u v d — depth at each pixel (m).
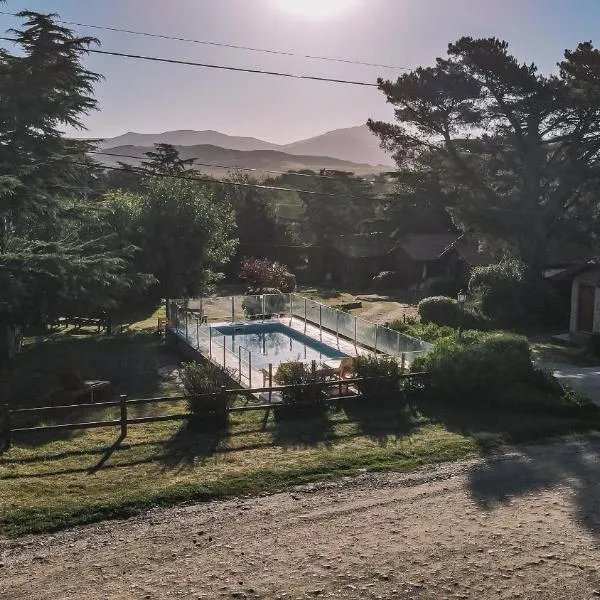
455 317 30.72
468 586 9.08
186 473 13.08
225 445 14.73
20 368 23.66
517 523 11.01
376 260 56.91
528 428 15.98
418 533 10.66
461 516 11.29
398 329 27.23
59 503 11.62
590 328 28.00
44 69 24.30
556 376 21.36
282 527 10.90
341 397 17.75
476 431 15.81
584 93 32.81
